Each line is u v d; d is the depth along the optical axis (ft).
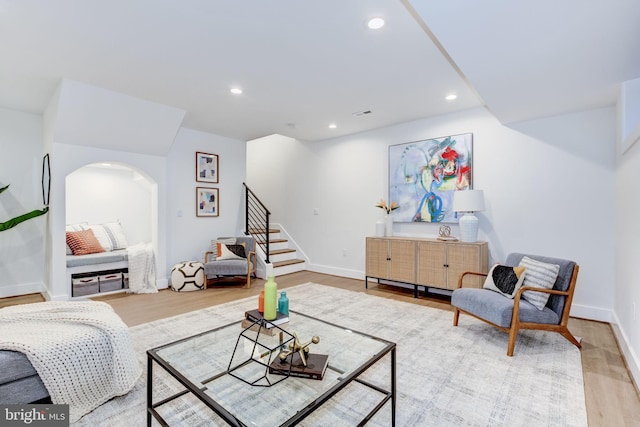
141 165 14.49
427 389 6.64
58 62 9.11
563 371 7.39
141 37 7.75
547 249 11.71
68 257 13.69
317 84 10.60
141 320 10.78
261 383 5.12
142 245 16.06
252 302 12.84
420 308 12.04
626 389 6.71
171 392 6.53
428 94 11.53
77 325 6.37
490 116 12.85
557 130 11.46
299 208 19.97
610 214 10.55
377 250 14.66
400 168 15.28
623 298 8.90
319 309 11.89
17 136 13.79
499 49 6.89
